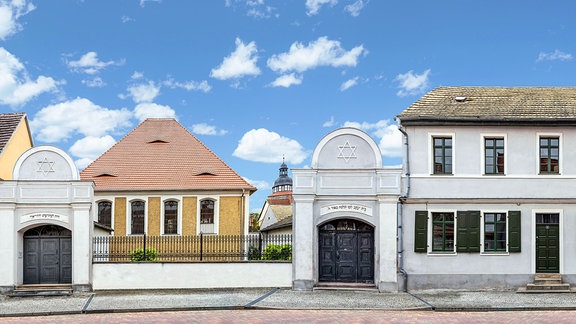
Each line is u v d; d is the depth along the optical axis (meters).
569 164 26.45
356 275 26.62
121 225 37.47
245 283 26.41
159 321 19.20
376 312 20.69
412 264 26.20
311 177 26.31
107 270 26.33
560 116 26.42
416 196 26.45
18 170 26.42
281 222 42.81
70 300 23.94
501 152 26.73
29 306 22.53
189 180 38.25
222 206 37.69
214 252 31.28
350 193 26.20
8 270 25.77
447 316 19.89
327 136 26.48
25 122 35.28
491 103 28.33
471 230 26.27
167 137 41.25
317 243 26.50
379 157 26.16
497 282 26.12
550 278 25.97
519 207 26.36
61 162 26.59
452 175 26.47
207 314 20.48
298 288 26.02
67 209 26.45
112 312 21.33
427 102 28.73
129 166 39.12
